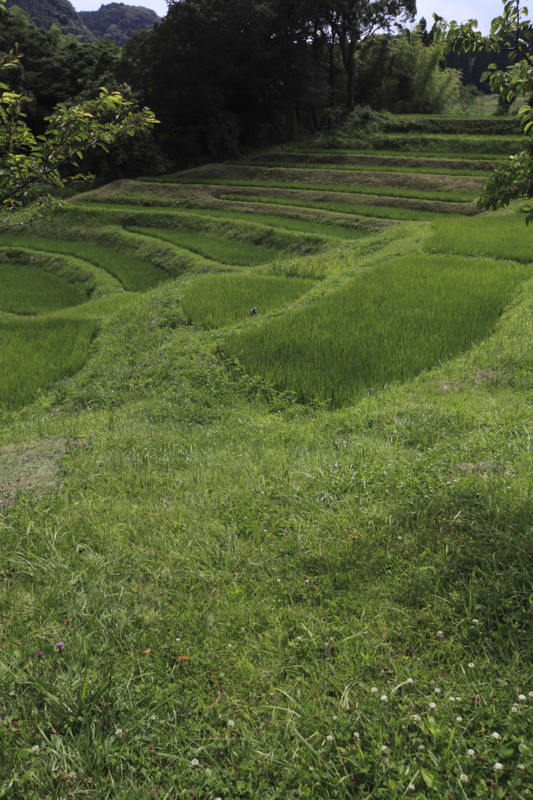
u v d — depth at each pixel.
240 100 51.31
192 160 50.84
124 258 30.19
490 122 49.19
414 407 7.18
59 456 6.34
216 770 2.32
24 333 15.22
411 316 11.96
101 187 44.41
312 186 37.78
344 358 10.03
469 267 16.33
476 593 3.17
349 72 52.09
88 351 13.70
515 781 2.15
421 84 60.94
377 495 4.50
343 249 22.92
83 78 56.31
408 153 44.78
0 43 53.06
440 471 4.75
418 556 3.62
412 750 2.36
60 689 2.74
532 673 2.66
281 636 3.06
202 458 6.23
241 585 3.55
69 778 2.32
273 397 9.11
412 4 46.56
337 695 2.69
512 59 4.70
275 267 20.39
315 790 2.26
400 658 2.85
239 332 12.00
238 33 44.44
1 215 6.86
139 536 4.25
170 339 12.77
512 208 27.64
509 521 3.78
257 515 4.45
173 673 2.87
